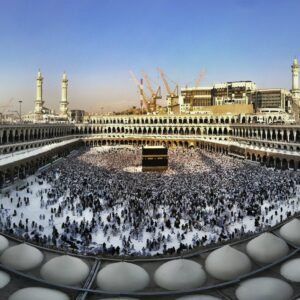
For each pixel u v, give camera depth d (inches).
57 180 3127.5
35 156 3644.2
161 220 2003.0
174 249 1536.7
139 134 7185.0
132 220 1996.8
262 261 1017.5
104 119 7386.8
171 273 936.9
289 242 1104.2
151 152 3799.2
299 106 7524.6
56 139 5757.9
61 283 915.4
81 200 2389.3
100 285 914.7
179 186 2822.3
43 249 1111.6
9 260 985.5
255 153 4357.8
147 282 937.5
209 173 3486.7
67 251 1188.5
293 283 908.0
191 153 5570.9
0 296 852.6
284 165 3855.8
